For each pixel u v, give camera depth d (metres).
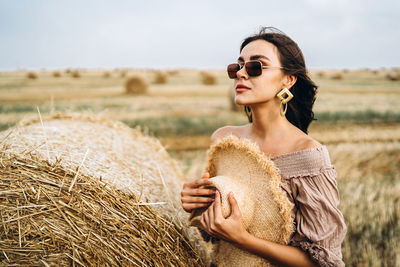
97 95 24.28
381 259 3.37
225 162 1.84
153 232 1.88
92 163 2.15
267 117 1.79
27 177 1.72
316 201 1.54
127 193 1.97
